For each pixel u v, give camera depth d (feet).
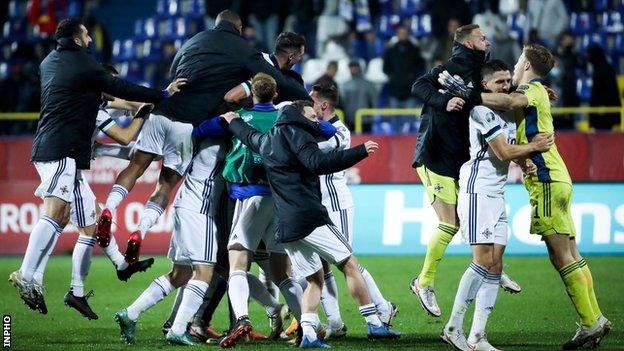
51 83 95.50
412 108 193.26
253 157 90.33
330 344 91.61
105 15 251.19
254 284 94.79
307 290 88.63
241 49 97.55
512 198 159.84
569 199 89.76
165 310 116.67
